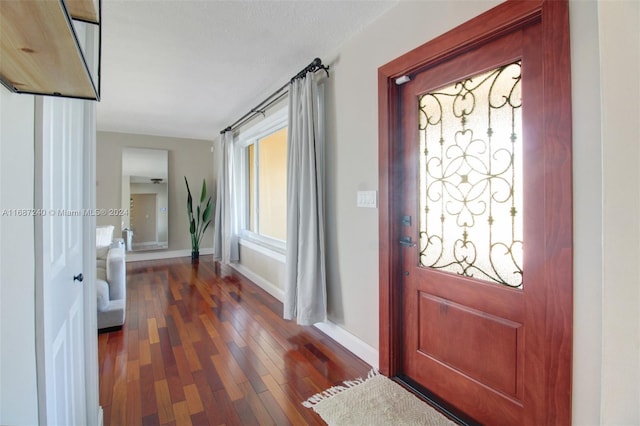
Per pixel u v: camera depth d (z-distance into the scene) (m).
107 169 5.24
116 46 2.29
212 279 4.30
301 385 1.87
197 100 3.56
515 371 1.41
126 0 1.76
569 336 1.16
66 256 1.00
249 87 3.14
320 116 2.57
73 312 1.10
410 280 1.90
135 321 2.83
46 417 0.72
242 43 2.27
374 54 2.01
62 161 0.95
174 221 5.80
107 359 2.15
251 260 4.30
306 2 1.80
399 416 1.60
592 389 1.11
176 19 1.95
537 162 1.31
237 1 1.79
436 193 1.75
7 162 0.57
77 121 1.17
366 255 2.13
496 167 1.47
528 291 1.35
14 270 0.60
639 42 0.84
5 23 0.49
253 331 2.63
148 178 5.54
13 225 0.59
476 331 1.56
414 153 1.86
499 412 1.46
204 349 2.30
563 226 1.17
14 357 0.59
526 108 1.34
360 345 2.18
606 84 0.89
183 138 5.85
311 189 2.43
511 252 1.42
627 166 0.87
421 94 1.81
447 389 1.70
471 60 1.54
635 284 0.86
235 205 4.82
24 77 0.63
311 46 2.32
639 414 0.87
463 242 1.62
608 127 0.90
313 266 2.42
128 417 1.59
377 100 1.99
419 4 1.71
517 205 1.39
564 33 1.15
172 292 3.70
